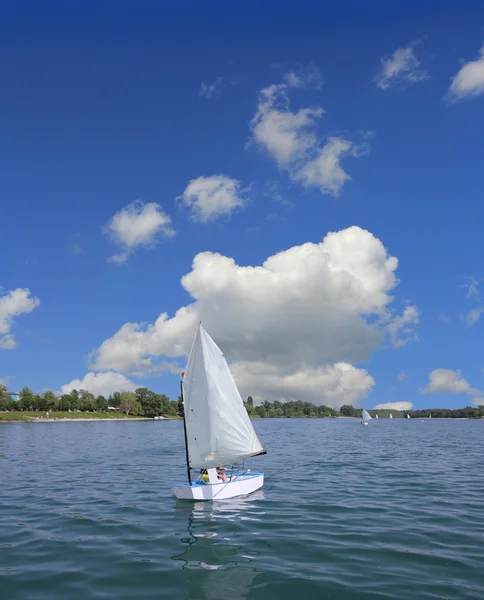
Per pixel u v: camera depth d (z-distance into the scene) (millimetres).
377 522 22047
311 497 28344
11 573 15656
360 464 45719
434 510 24547
